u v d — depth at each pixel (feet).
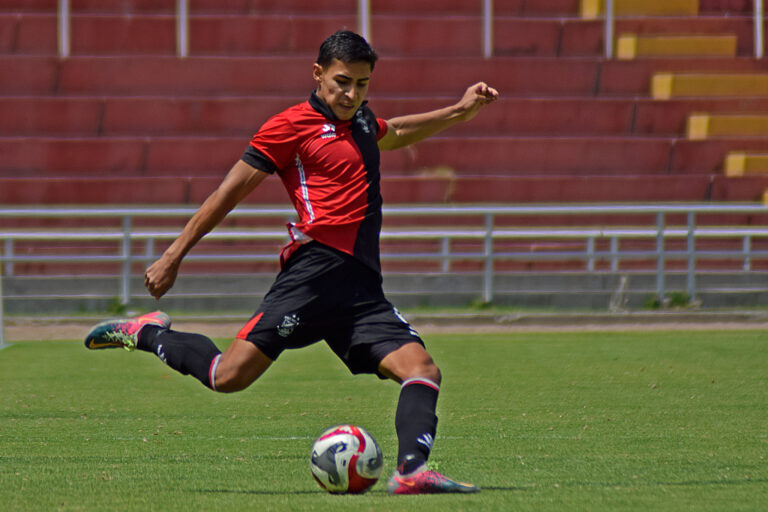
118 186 226.79
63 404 82.58
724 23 277.64
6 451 60.18
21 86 253.03
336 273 46.19
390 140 51.78
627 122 252.01
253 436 66.28
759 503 43.16
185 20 258.78
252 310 168.55
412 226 228.63
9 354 122.42
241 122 247.29
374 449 45.96
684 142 243.81
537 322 156.97
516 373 103.30
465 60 258.98
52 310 164.35
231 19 270.87
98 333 51.13
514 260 223.71
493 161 240.73
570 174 241.14
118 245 220.84
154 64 256.11
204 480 50.01
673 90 258.78
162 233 166.61
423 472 44.70
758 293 177.58
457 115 53.11
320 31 272.51
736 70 263.90
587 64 261.24
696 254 172.55
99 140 235.61
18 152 233.35
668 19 275.59
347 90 46.01
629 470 52.75
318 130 46.34
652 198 233.96
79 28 267.80
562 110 250.98
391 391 90.89
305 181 46.52
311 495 45.44
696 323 159.63
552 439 64.49
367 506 41.98
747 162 242.78
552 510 41.22
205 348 48.62
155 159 236.43
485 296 169.89
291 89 258.37
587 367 108.47
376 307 46.96
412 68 257.96
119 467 54.19
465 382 96.37
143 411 78.64
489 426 70.33
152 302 167.12
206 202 46.09
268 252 216.33
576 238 225.35
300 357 119.03
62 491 46.68
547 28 274.36
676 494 45.39
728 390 90.68
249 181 46.19
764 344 131.54
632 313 159.02
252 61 257.75
